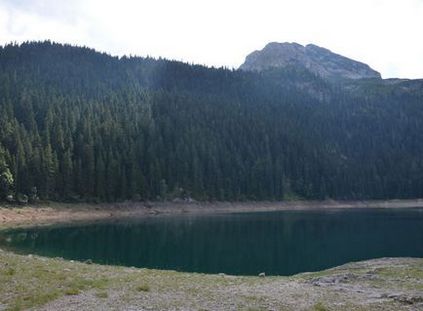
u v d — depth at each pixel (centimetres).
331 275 3244
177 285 2580
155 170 14112
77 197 12125
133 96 19100
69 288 2338
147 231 8106
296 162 18450
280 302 2158
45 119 13800
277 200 16662
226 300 2188
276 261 5081
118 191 12962
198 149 16112
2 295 2139
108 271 3102
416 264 3881
